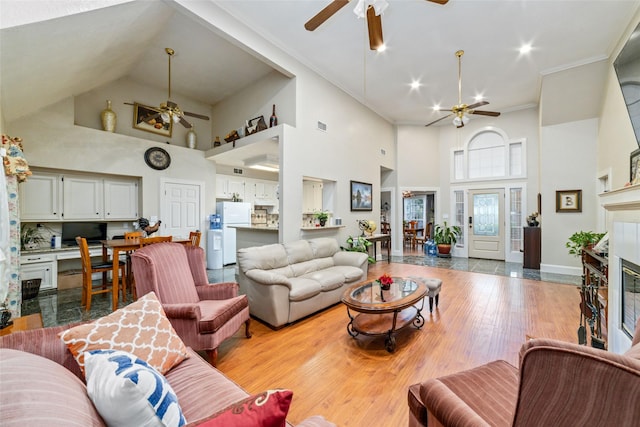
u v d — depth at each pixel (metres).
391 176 7.52
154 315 1.43
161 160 5.16
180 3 2.92
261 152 5.21
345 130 5.47
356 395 1.76
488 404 1.07
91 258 4.58
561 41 3.89
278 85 4.66
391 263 6.21
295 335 2.67
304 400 1.72
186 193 5.53
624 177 3.67
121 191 4.95
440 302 3.52
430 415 1.07
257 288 2.94
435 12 3.33
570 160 4.94
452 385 1.17
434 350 2.32
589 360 0.55
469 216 7.04
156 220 5.07
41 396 0.63
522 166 6.34
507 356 2.21
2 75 2.43
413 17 3.42
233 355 2.29
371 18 2.55
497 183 6.65
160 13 3.27
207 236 5.80
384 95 5.77
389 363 2.14
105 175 4.78
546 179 5.20
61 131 4.09
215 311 2.14
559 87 4.74
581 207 4.86
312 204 5.91
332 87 5.12
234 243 6.00
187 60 4.53
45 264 3.99
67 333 1.11
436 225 7.43
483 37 3.83
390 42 3.96
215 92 5.69
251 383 1.91
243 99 5.48
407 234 9.32
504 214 6.55
